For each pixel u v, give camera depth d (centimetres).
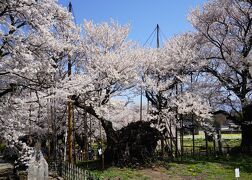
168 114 2972
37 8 1599
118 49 2873
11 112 1823
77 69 2819
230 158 2827
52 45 1714
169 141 3272
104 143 3656
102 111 2480
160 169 2391
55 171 2206
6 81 1769
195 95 3106
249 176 2123
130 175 2197
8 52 1595
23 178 1888
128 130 2602
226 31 3156
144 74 3077
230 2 3169
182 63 3117
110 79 2512
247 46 3109
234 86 3097
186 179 2120
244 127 3100
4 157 2981
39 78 1786
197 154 3144
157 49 3322
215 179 2081
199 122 3141
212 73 3198
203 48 3459
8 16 1598
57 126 2947
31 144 2614
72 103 2375
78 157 3694
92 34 2880
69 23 1822
